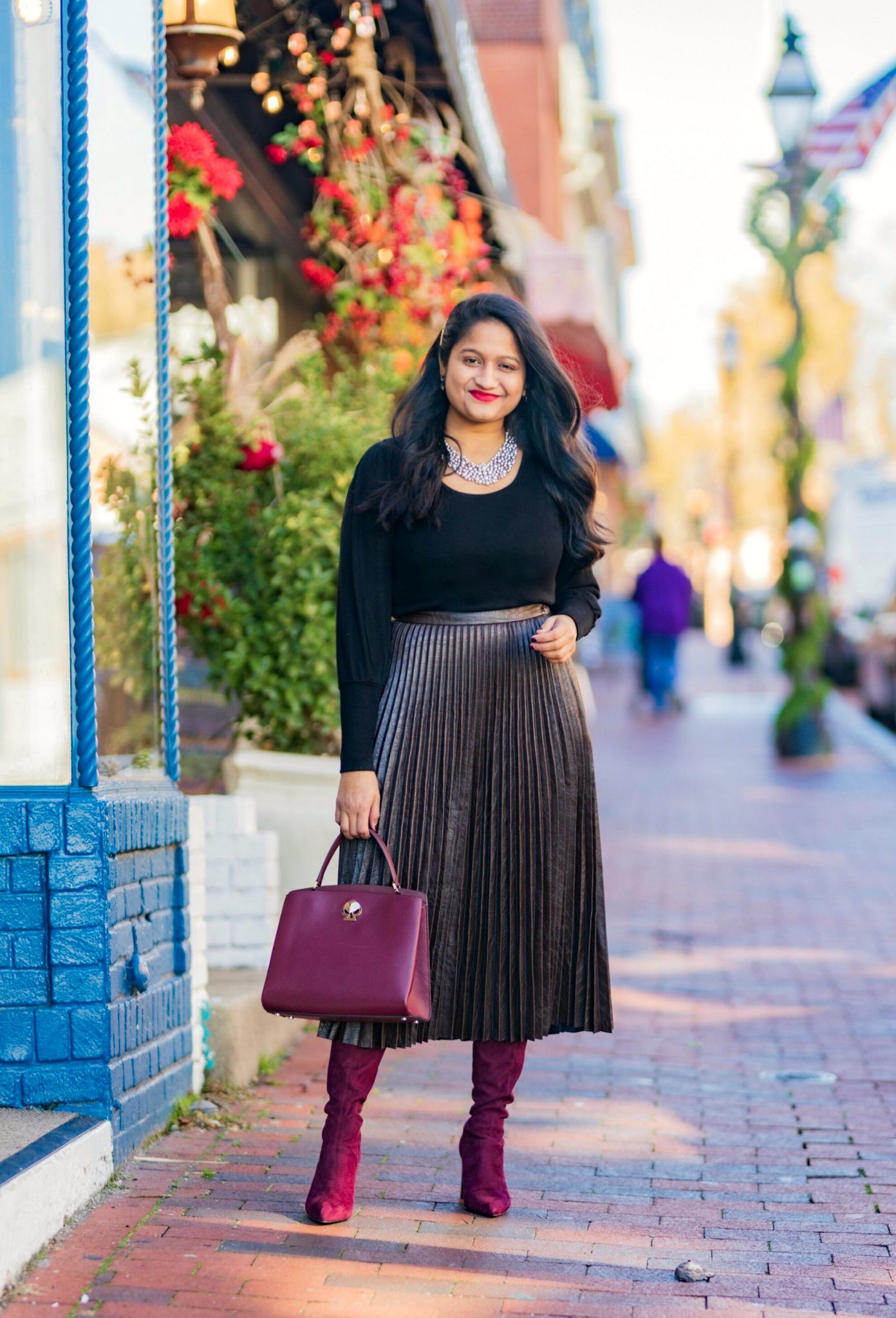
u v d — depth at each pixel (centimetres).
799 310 1456
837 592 2556
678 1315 317
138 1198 369
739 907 812
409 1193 384
